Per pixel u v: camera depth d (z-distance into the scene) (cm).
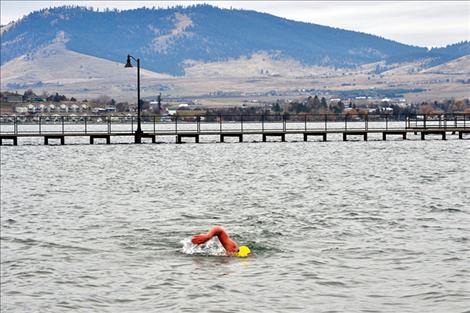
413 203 3625
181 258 2398
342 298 1920
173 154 7706
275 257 2388
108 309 1880
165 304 1903
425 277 2100
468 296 1908
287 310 1833
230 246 2455
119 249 2558
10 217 3309
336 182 4794
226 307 1866
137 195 4175
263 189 4406
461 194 4006
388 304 1861
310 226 2959
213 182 4881
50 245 2641
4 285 2102
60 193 4341
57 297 1986
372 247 2514
